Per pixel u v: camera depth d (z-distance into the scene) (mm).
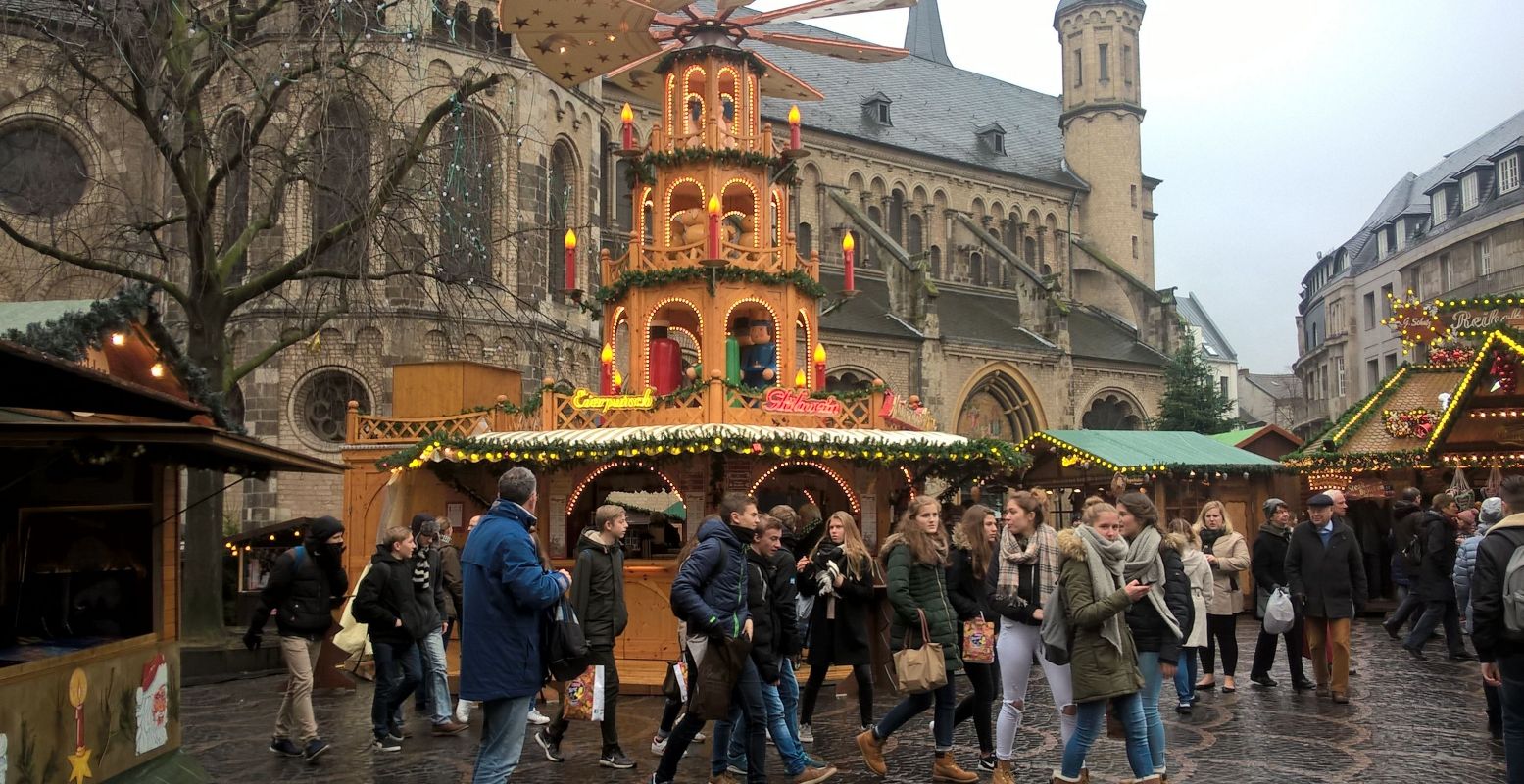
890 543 9008
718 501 15602
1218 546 13594
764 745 8336
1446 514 16422
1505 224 50875
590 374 33469
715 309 17562
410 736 11688
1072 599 7703
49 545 8656
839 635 10453
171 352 9938
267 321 28094
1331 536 12875
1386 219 65688
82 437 6734
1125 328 56688
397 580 10883
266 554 24500
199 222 18891
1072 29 62875
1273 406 105500
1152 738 8617
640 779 9500
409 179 21594
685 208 19250
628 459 15844
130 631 9008
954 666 8898
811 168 50500
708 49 18422
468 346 29219
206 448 8219
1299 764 9656
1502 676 7672
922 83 60750
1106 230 60969
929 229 54438
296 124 19359
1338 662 12664
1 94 28922
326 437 28906
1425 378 25891
